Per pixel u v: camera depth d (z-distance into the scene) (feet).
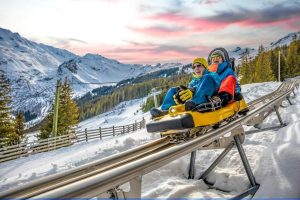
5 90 113.29
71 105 135.74
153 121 12.50
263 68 250.16
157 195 11.43
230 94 14.14
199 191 11.90
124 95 611.47
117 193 6.39
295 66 251.80
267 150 13.20
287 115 28.94
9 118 113.60
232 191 11.80
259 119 23.06
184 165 14.69
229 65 16.79
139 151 11.15
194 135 12.73
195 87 15.16
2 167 52.85
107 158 9.59
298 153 11.39
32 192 7.06
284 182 9.82
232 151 16.99
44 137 124.26
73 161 28.60
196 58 15.20
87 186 5.30
